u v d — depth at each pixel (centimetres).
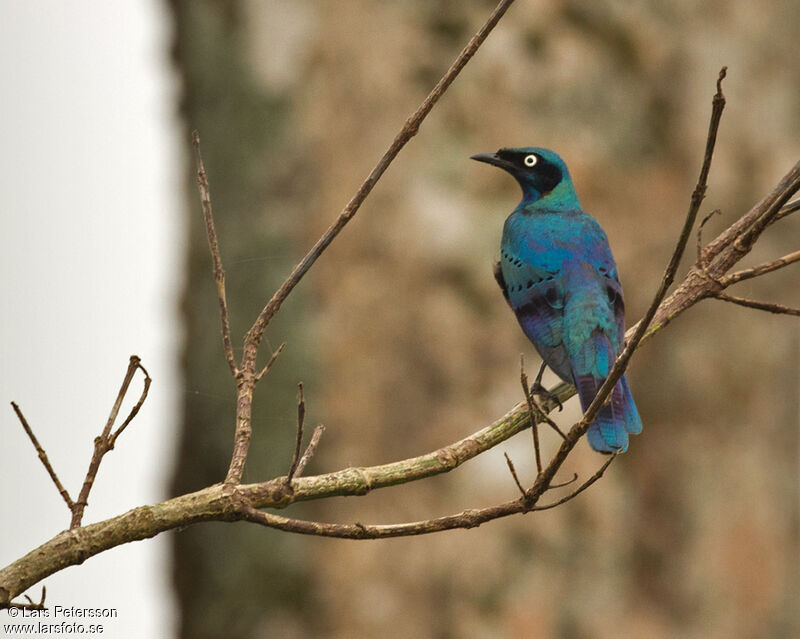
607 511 1434
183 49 1566
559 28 1474
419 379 1404
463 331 1400
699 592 1479
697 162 1523
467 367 1401
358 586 1393
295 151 1456
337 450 1405
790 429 1574
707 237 1517
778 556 1535
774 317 1569
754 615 1506
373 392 1405
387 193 1425
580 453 1418
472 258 1409
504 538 1395
